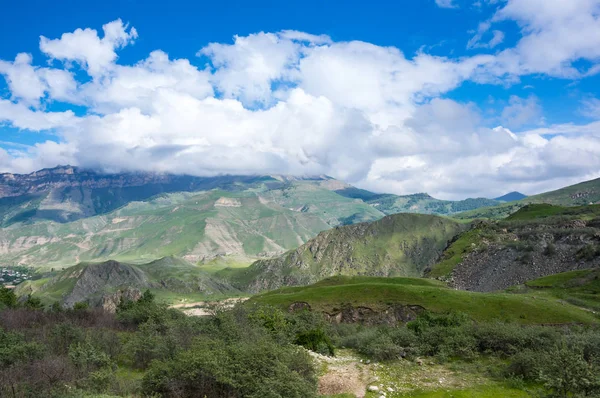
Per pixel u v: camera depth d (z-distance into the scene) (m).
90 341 32.88
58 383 22.72
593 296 74.06
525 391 23.78
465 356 33.41
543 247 121.00
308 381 23.66
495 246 131.00
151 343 30.70
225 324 35.66
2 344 29.06
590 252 106.19
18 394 21.11
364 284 96.81
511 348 31.92
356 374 28.53
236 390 21.52
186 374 21.81
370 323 80.00
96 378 23.33
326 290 98.62
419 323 45.16
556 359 22.81
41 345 29.52
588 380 20.92
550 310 64.75
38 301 94.62
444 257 142.00
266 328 41.28
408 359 33.97
